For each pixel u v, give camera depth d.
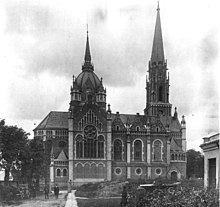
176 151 124.38
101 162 112.75
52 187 104.56
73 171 109.75
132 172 116.19
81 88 128.25
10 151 64.25
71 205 42.28
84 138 112.81
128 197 29.48
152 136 121.00
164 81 140.50
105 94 129.25
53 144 118.31
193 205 21.81
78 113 113.81
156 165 118.62
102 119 115.25
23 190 55.09
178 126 137.88
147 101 143.88
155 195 27.05
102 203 41.19
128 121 124.62
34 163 73.12
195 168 158.88
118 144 118.50
